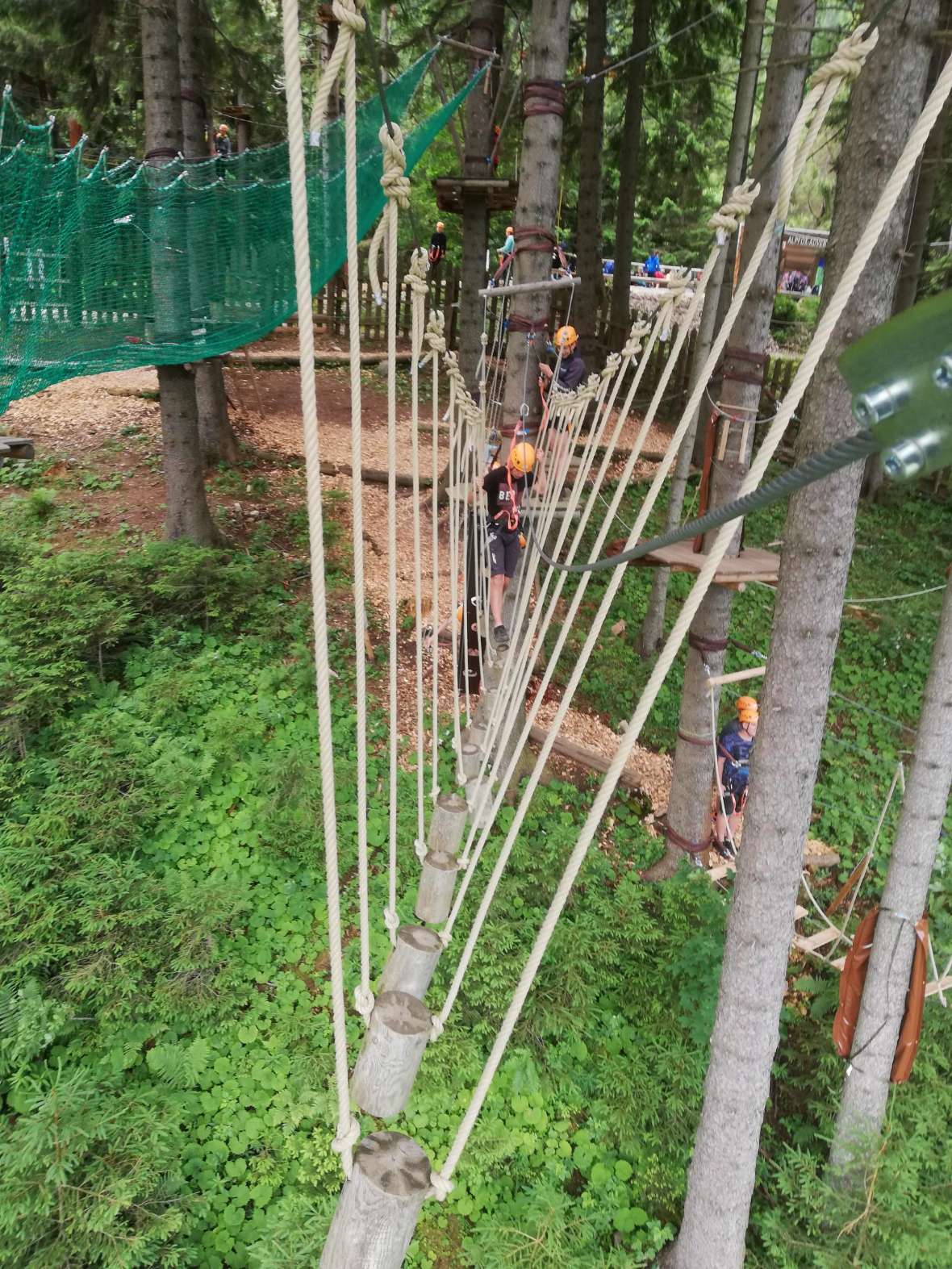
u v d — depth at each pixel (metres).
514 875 4.84
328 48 9.28
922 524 11.50
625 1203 3.66
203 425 9.13
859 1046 3.68
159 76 6.34
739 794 5.71
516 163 12.58
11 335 4.92
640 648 7.87
